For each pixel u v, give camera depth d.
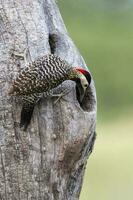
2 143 12.02
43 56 11.94
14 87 11.54
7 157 12.05
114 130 28.53
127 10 52.38
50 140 12.11
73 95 12.22
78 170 12.60
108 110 37.09
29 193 12.19
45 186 12.23
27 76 11.55
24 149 12.06
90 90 12.41
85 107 12.50
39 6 12.57
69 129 12.09
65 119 12.10
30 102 11.70
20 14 12.38
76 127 12.11
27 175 12.13
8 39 12.20
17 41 12.19
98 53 46.50
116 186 22.58
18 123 11.98
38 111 12.05
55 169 12.23
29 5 12.48
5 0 12.42
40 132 12.07
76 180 12.64
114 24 50.97
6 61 12.05
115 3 52.22
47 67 11.66
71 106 12.15
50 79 11.65
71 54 12.59
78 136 12.12
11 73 12.02
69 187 12.56
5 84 11.98
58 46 12.62
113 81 43.25
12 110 11.98
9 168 12.09
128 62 44.84
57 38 12.66
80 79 12.09
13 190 12.15
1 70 12.02
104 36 48.94
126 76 43.72
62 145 12.13
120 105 40.12
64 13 47.97
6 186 12.12
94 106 12.44
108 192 22.05
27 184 12.16
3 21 12.30
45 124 12.07
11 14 12.36
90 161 24.78
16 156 12.07
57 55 12.28
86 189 22.11
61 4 47.00
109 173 23.75
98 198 21.44
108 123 30.33
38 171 12.15
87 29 49.12
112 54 45.56
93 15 50.22
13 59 12.08
